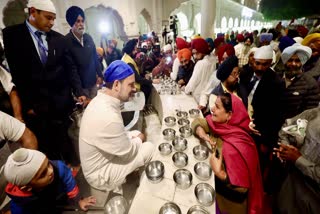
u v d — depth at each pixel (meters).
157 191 1.05
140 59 4.49
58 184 1.27
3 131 1.41
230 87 1.93
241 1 19.84
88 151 1.39
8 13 4.19
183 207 0.95
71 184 1.36
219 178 1.17
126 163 1.55
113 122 1.32
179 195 1.02
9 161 1.01
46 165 1.09
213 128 1.34
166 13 8.44
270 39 4.47
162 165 1.19
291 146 1.26
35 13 1.76
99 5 6.31
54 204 1.27
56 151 2.18
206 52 2.51
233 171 1.11
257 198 1.22
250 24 28.19
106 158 1.47
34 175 1.03
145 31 10.41
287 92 1.70
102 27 7.56
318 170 1.08
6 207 1.70
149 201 0.99
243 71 2.21
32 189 1.09
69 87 2.26
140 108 2.51
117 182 1.52
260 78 1.95
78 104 2.35
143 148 1.66
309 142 1.14
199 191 1.01
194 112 1.97
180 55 2.84
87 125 1.36
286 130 1.34
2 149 1.74
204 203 0.94
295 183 1.25
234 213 1.29
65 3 5.33
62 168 1.32
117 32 7.79
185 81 2.94
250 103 2.07
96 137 1.33
